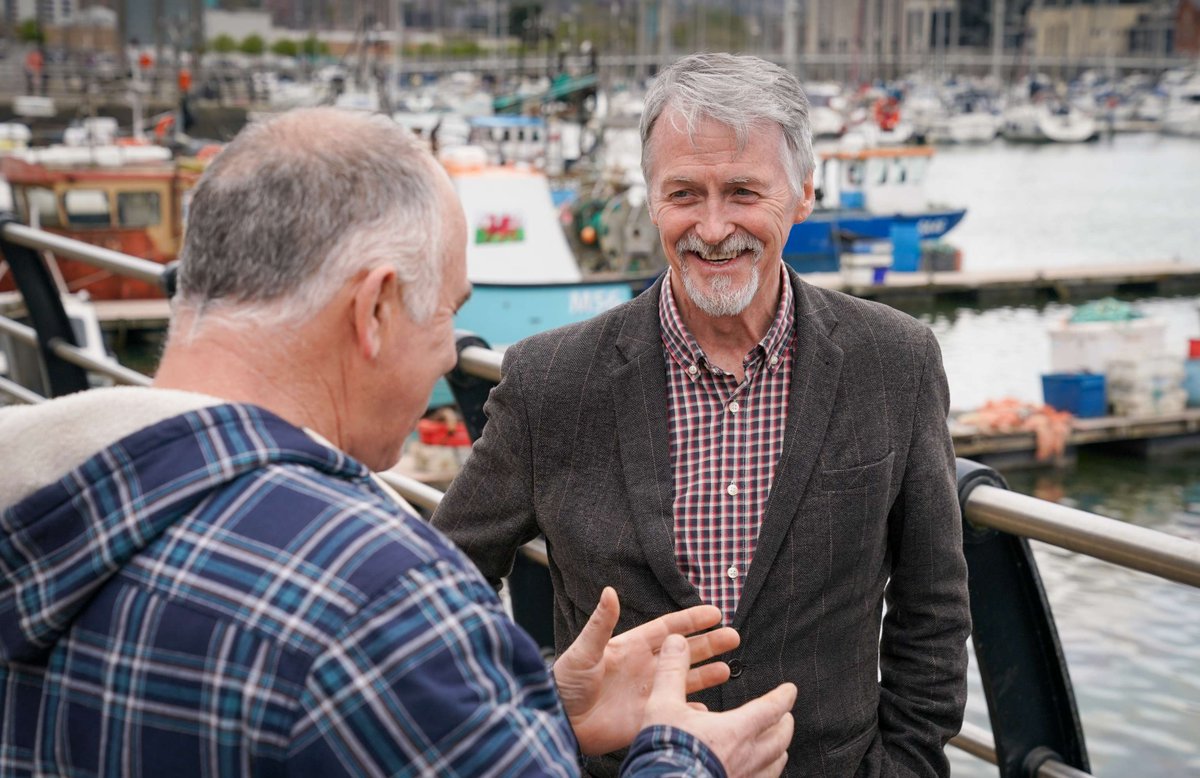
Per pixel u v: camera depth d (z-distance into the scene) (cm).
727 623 169
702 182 168
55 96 4450
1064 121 5928
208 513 103
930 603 173
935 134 5872
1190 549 152
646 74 3850
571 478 176
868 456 169
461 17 7375
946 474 174
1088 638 768
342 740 96
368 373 114
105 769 100
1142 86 7712
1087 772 195
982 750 198
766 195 169
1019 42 8631
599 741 131
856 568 170
